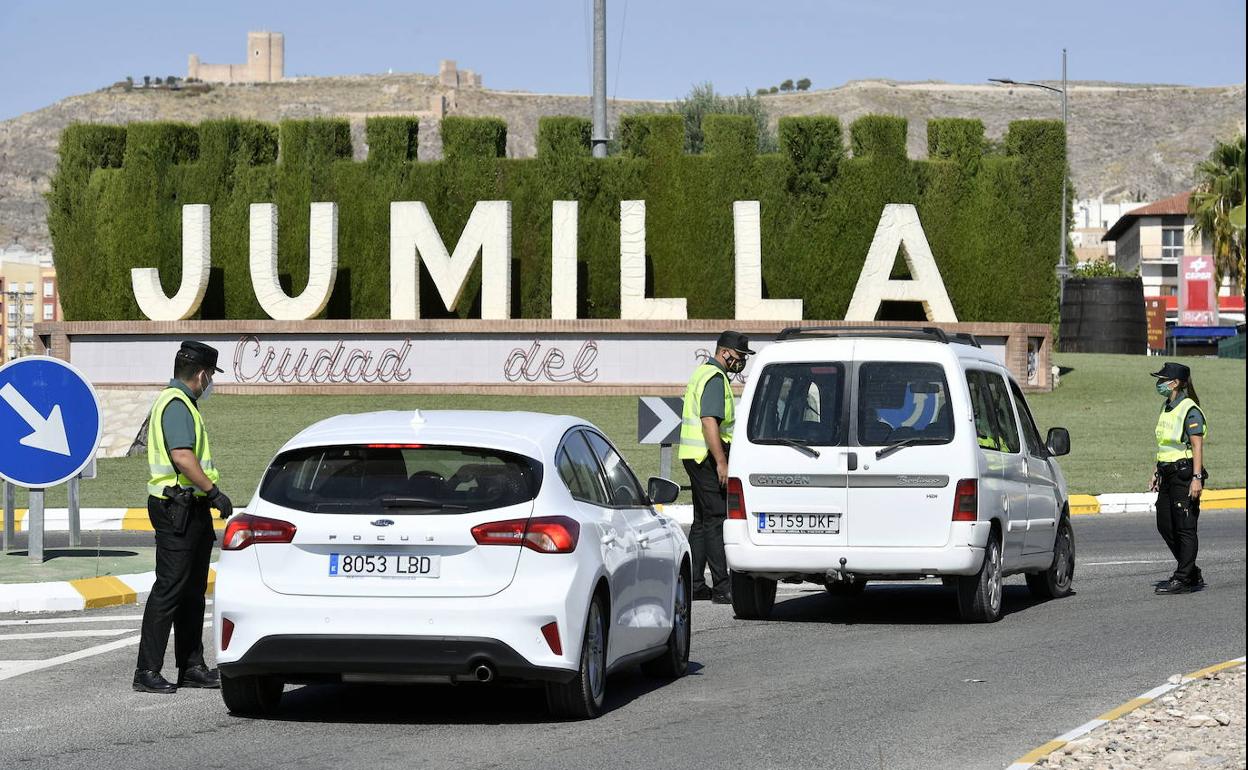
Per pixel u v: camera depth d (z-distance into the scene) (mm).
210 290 103562
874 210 100812
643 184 100938
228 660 21781
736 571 33219
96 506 57594
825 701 23938
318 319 98312
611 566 23094
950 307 98188
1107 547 47281
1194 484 36250
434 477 22016
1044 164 103062
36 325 102125
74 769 19469
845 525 32312
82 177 106312
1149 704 22672
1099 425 85125
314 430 23062
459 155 101562
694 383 36438
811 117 100812
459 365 95875
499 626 21344
